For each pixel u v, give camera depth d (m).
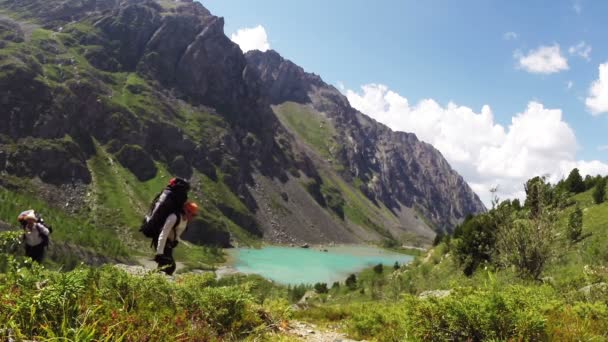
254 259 168.38
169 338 4.46
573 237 29.00
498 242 21.30
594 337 6.93
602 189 43.97
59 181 164.00
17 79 177.00
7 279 3.93
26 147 163.12
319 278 141.50
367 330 10.60
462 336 6.66
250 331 6.71
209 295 6.47
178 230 5.18
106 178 180.00
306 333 9.73
